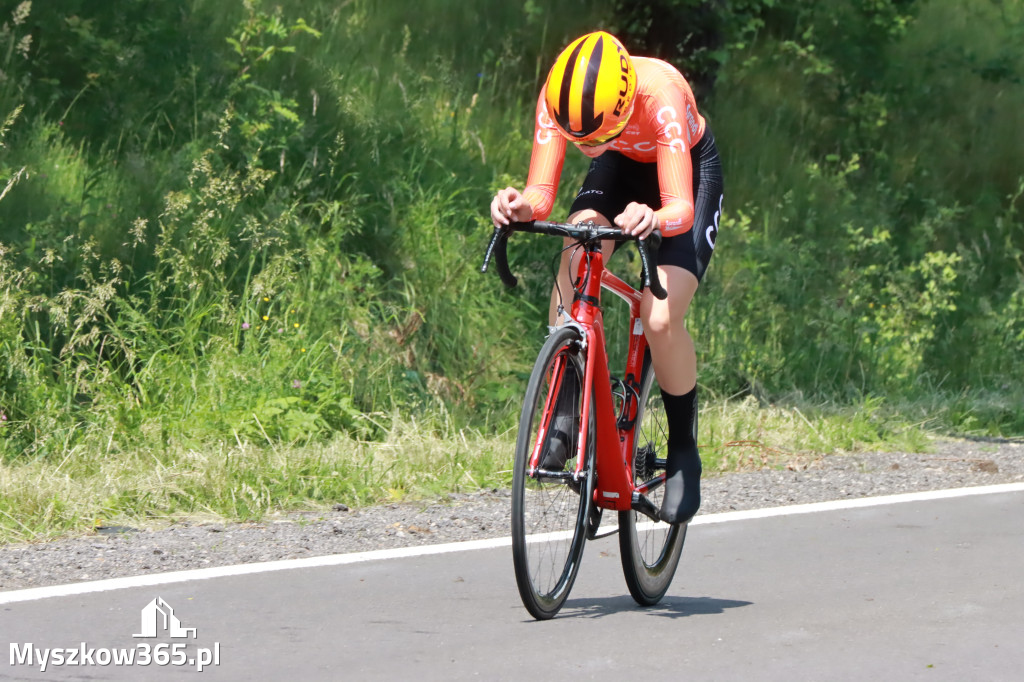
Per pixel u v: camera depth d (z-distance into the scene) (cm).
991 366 3850
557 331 1406
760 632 1438
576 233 1411
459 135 3869
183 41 3494
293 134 3362
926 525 2028
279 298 2853
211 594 1569
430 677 1261
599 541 1912
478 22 4500
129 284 2792
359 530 1941
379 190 3400
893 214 4550
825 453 2808
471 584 1645
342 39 4088
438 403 2895
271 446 2430
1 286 2527
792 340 3606
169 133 3288
